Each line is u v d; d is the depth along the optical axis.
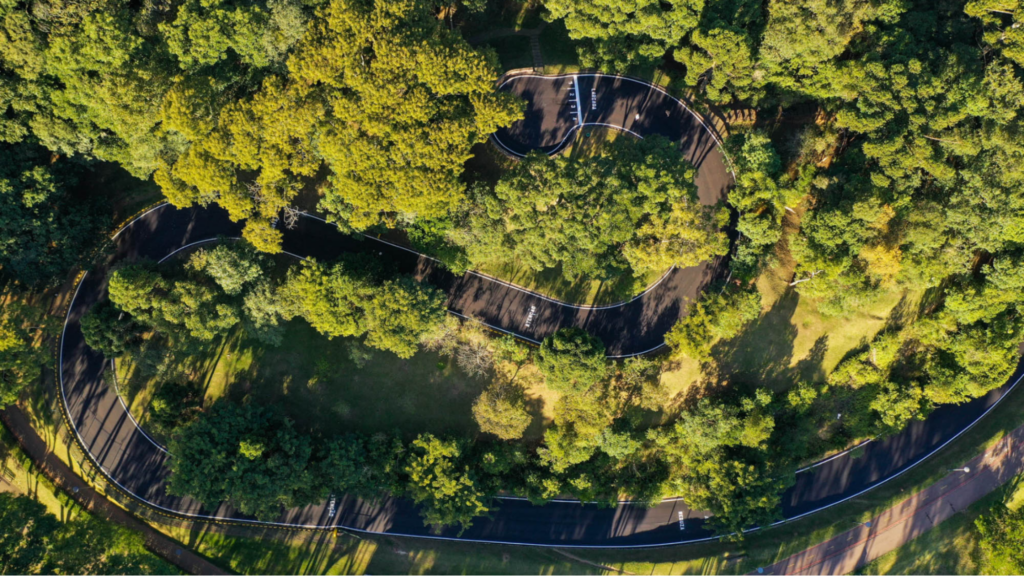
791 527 94.69
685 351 83.38
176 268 84.25
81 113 73.62
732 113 90.06
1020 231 79.00
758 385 92.25
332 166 75.19
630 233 76.38
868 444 95.12
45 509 85.12
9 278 86.19
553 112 89.12
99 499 90.81
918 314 91.12
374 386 90.81
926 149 77.12
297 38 71.06
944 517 94.75
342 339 90.25
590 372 81.38
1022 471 94.75
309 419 90.88
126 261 86.19
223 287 81.88
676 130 90.31
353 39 69.00
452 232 79.19
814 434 92.56
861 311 90.75
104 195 87.12
